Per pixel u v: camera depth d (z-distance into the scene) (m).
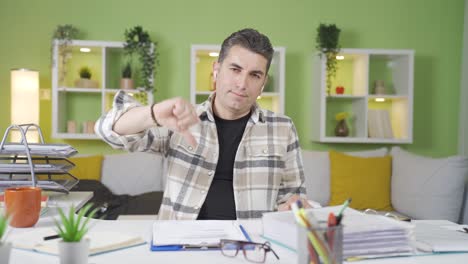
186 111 1.02
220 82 1.50
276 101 3.74
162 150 1.57
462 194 2.76
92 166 3.34
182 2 3.82
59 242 0.72
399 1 3.97
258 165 1.57
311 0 3.90
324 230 0.65
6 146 1.50
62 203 1.53
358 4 3.94
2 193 1.46
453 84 4.04
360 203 3.21
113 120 1.21
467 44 3.95
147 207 2.89
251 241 0.99
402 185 3.08
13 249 0.92
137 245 0.97
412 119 3.68
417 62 4.01
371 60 4.00
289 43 3.90
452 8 4.01
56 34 3.48
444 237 1.01
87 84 3.58
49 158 1.63
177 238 0.99
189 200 1.49
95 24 3.74
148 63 3.56
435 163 2.90
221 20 3.86
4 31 3.67
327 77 3.74
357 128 3.84
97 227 1.15
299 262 0.67
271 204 1.56
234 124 1.60
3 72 3.67
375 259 0.88
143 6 3.79
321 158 3.46
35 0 3.69
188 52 3.84
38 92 3.41
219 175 1.55
